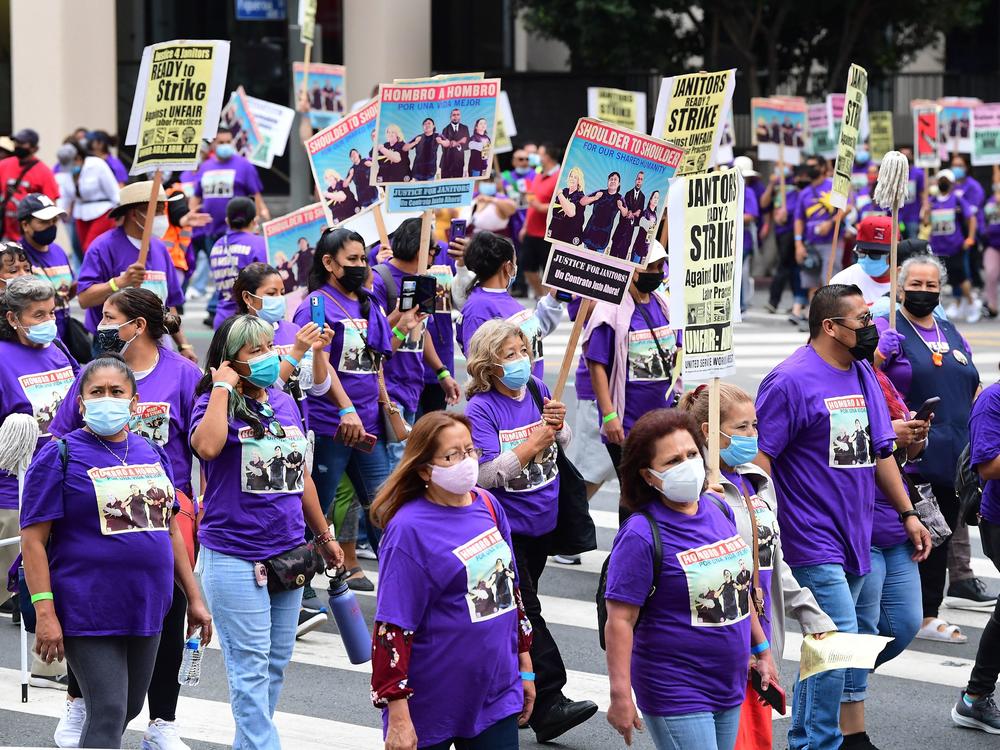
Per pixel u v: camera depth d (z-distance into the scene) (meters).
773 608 6.88
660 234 12.50
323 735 8.16
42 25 32.09
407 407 11.11
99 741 6.62
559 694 8.04
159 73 10.44
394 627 5.86
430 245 11.87
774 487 7.51
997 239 24.38
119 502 6.68
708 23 32.41
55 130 32.25
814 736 7.35
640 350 10.71
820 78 33.66
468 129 9.92
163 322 7.91
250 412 7.07
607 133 7.79
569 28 31.94
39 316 8.91
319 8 34.09
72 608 6.64
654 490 6.09
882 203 9.32
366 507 10.51
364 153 11.73
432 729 5.94
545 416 7.78
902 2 31.67
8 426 8.09
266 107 19.52
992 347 21.23
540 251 25.59
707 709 6.08
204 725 8.33
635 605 6.00
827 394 7.40
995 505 8.65
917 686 9.21
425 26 34.28
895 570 7.99
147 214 10.80
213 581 7.04
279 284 9.52
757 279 30.97
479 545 5.98
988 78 35.56
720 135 9.12
